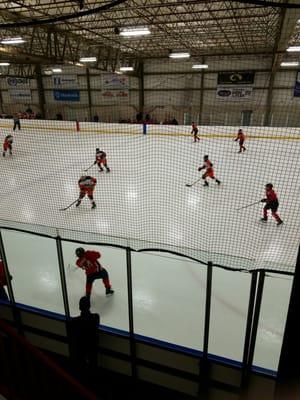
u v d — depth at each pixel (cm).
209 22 1320
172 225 611
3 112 2452
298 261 105
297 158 1066
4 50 1315
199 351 307
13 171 1032
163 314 374
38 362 260
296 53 1684
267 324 347
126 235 573
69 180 917
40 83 2289
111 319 368
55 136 1638
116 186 850
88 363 329
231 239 551
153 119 2148
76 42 1736
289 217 630
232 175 908
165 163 1069
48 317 356
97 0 1028
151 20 1231
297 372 102
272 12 1105
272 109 1842
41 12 1109
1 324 211
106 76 2152
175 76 2028
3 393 237
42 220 653
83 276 452
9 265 473
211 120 1980
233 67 1881
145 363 325
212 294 402
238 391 291
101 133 1716
